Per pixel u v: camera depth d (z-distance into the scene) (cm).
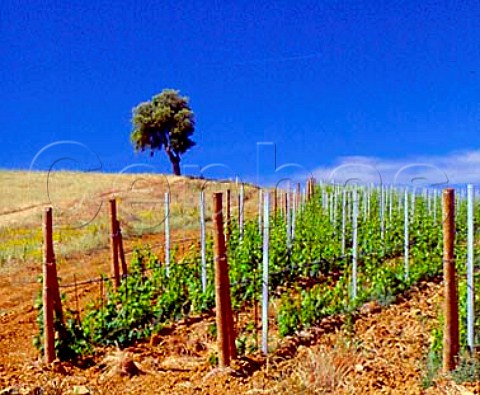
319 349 857
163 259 1625
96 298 1238
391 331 995
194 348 913
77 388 741
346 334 959
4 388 756
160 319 1058
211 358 834
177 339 950
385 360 842
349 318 1034
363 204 2062
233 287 1125
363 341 927
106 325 952
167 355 901
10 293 1431
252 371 817
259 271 1273
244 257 1353
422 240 1631
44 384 762
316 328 1004
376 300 1202
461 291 938
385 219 1875
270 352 881
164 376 806
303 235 1609
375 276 1283
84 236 2142
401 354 870
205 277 1206
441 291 1299
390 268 1338
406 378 774
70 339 873
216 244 823
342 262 1430
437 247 1576
